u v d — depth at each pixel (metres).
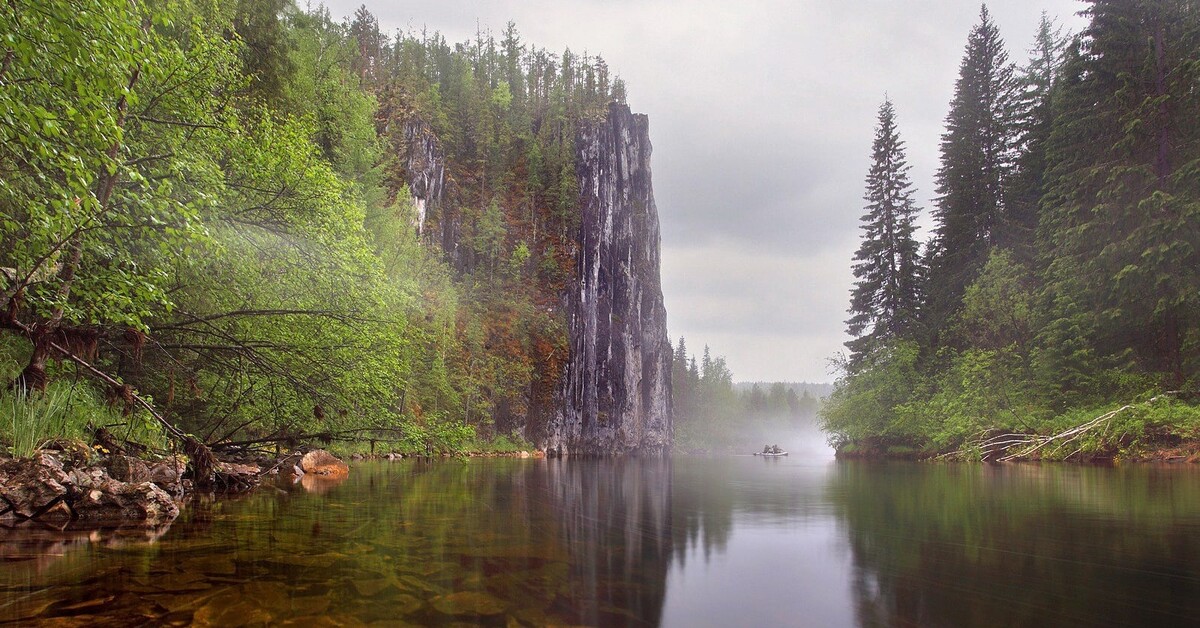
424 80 85.81
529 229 84.62
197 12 9.70
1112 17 21.09
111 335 8.09
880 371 30.92
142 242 6.71
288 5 19.89
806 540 3.90
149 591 2.58
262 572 2.95
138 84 7.77
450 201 77.69
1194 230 17.64
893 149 37.34
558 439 69.94
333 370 9.79
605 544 3.75
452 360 49.69
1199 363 17.34
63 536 4.10
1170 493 7.05
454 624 2.13
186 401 9.58
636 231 101.88
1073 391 19.83
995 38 33.12
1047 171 24.45
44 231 5.20
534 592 2.57
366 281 9.73
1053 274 22.08
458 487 8.64
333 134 29.69
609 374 83.75
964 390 24.52
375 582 2.74
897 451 28.50
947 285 31.41
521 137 95.88
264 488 8.03
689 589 2.61
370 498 6.77
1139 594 2.45
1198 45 19.23
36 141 4.94
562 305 80.00
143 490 5.19
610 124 100.38
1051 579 2.73
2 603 2.42
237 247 8.45
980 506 5.91
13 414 5.53
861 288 36.84
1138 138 19.53
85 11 5.11
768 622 2.09
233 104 10.15
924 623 2.07
